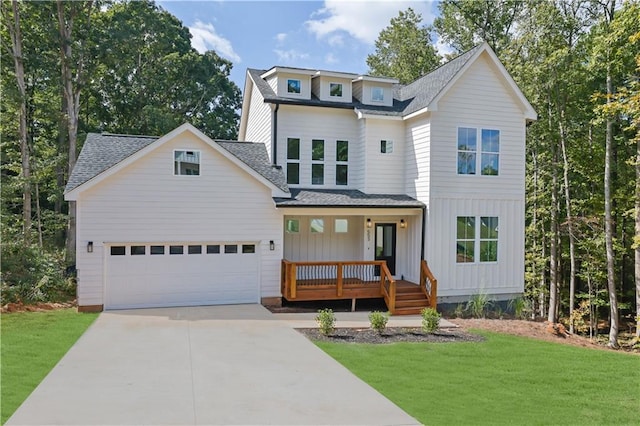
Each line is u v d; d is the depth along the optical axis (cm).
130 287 1442
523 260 1742
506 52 2134
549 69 1838
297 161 1773
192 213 1485
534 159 2284
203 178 1492
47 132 2858
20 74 2161
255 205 1547
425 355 1040
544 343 1240
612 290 1756
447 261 1645
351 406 714
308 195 1658
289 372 870
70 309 1440
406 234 1766
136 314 1361
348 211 1603
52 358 915
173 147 1459
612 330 1745
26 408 669
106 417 641
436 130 1628
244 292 1553
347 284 1568
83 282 1393
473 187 1677
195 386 777
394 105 1895
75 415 646
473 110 1670
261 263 1560
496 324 1452
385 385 820
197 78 3759
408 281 1734
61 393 731
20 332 1121
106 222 1404
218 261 1524
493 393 823
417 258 1681
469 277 1675
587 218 2055
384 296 1562
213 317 1341
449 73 1720
